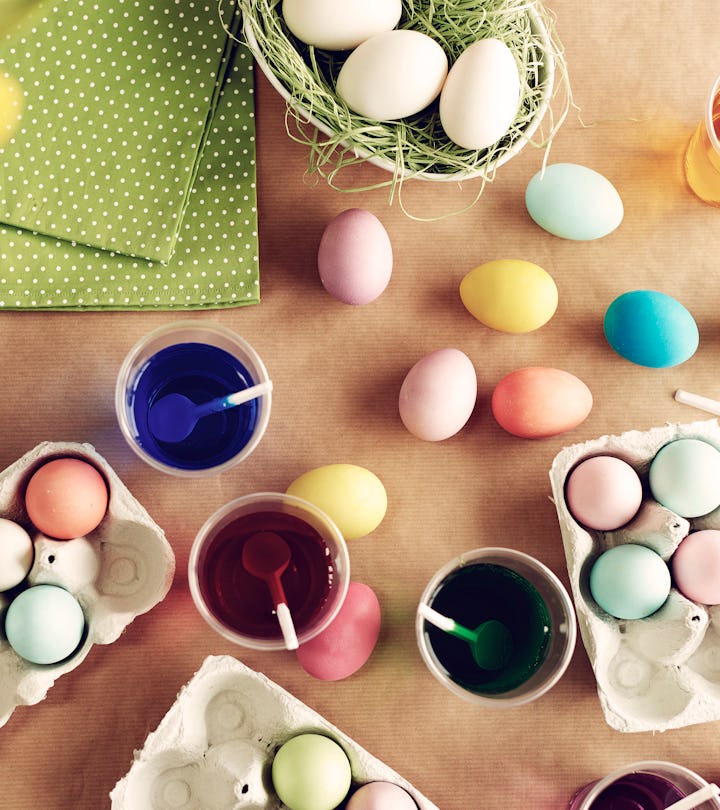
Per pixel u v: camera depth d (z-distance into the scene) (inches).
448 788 26.6
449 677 25.5
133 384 25.9
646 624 25.7
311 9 23.7
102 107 26.6
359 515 25.3
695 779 24.2
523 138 25.2
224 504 26.6
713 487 24.8
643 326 25.8
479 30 25.0
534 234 27.7
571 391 25.8
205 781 25.7
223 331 25.7
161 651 26.5
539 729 26.7
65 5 26.3
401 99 24.0
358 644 25.3
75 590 25.1
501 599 26.1
